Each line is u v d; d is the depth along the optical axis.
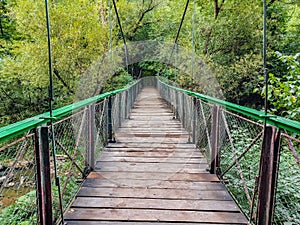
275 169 1.34
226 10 8.67
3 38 9.80
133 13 10.76
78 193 2.05
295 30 8.78
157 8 11.33
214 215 1.75
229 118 2.42
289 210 1.98
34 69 7.27
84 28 7.73
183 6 10.34
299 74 2.92
